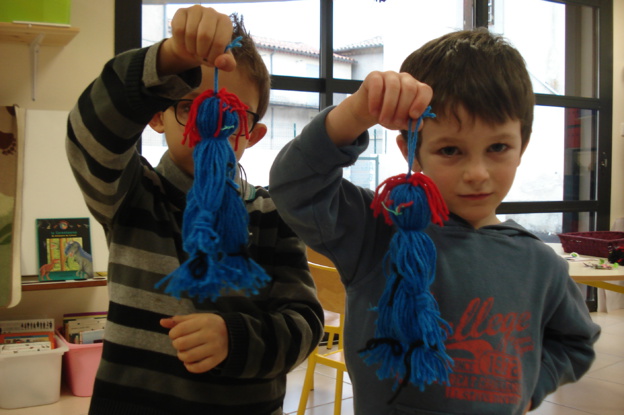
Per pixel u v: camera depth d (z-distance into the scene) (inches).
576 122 171.9
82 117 27.9
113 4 110.2
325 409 92.6
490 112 26.7
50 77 105.7
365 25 140.6
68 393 94.0
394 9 143.8
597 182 174.1
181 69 26.1
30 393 88.0
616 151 175.8
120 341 33.2
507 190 28.9
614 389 104.3
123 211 34.4
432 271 22.6
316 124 24.9
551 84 168.1
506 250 31.5
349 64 140.0
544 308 32.4
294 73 135.7
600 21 171.3
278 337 33.5
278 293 38.1
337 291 74.4
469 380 28.2
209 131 21.9
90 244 102.4
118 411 32.3
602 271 78.8
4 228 94.4
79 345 92.4
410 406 28.1
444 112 27.1
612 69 173.5
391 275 22.5
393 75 22.2
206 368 29.5
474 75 27.1
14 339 92.0
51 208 101.0
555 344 34.6
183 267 19.6
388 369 21.6
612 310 171.6
